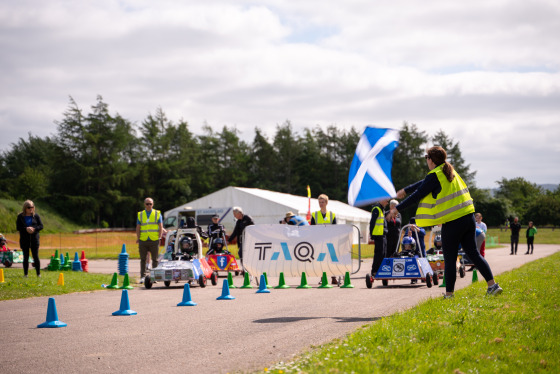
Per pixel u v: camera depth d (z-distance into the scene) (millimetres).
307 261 17953
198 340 8133
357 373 5469
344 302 12711
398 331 7492
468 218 10727
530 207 125000
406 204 10695
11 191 105312
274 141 132250
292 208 54094
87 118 105562
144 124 119250
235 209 22906
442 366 5781
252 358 6914
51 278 18828
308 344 7695
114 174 105625
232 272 25062
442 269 20688
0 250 29516
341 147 131500
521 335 7277
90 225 101062
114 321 10117
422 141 125000
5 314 11234
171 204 115688
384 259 16984
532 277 15523
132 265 31594
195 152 127500
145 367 6496
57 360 6875
